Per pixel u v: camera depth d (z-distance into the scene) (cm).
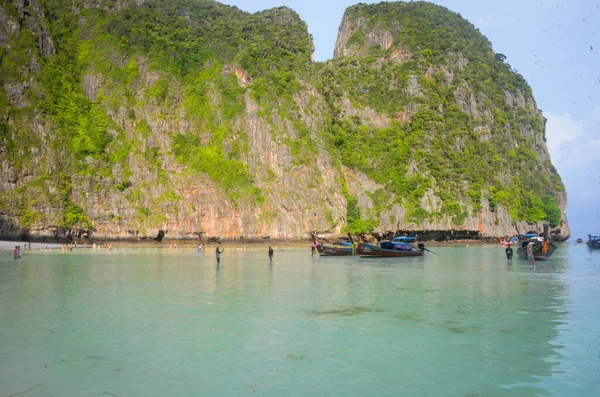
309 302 2600
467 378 1361
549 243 6069
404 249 7144
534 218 13950
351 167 13250
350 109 14325
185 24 13538
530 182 14800
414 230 12244
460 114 14600
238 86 12356
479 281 3647
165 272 4362
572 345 1691
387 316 2198
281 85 12669
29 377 1355
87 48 12350
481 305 2509
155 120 11750
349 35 17525
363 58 15800
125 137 11444
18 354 1565
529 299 2719
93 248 8638
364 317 2180
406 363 1494
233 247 10356
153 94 12012
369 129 13988
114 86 11975
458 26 17138
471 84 15550
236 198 11056
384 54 15850
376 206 12725
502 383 1321
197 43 13088
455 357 1556
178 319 2119
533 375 1384
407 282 3594
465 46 16600
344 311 2331
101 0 13250
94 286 3253
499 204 13438
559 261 6084
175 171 11375
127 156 11212
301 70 13288
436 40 16138
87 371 1407
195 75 12600
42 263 5269
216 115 12050
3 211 9088
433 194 12769
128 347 1653
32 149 10106
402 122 14288
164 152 11500
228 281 3634
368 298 2750
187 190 10894
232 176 11319
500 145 14950
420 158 13425
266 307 2431
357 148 13525
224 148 11656
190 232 10588
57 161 10362
